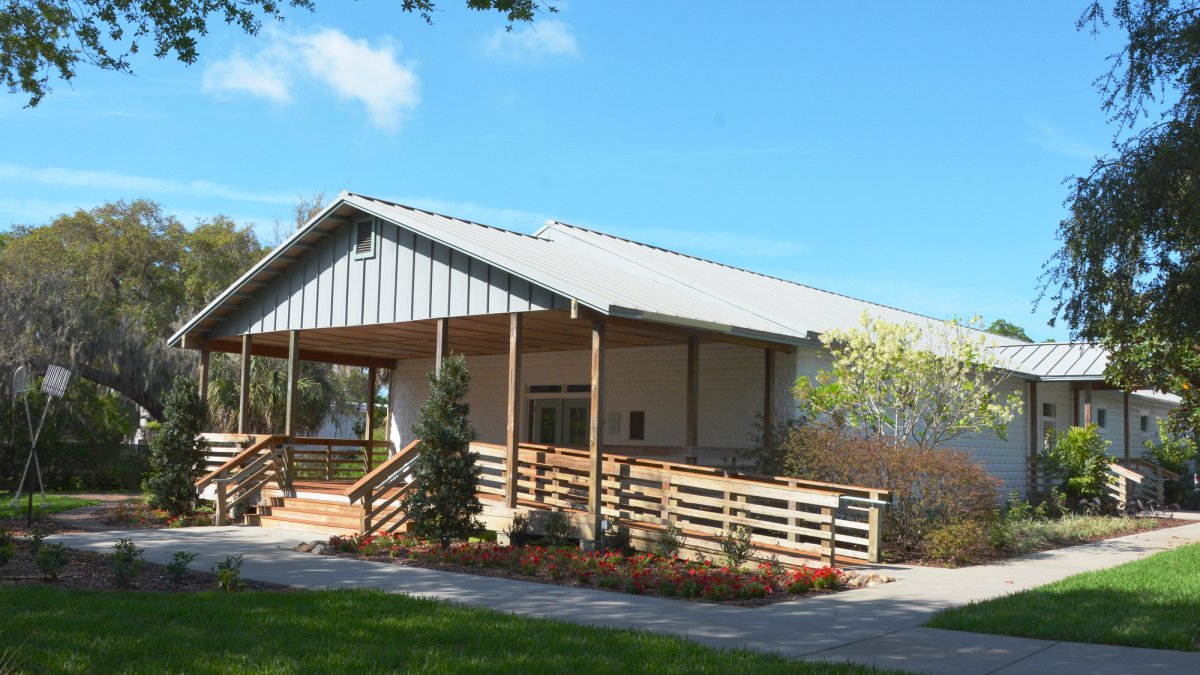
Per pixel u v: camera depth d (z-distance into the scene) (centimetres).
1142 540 1688
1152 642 777
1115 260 936
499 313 1502
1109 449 2861
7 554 1031
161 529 1591
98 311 3469
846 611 942
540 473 1656
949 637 811
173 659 652
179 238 4422
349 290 1742
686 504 1558
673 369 1948
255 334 1933
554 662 664
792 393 1664
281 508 1700
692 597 1009
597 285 1495
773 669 660
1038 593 1028
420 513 1333
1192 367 1309
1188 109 888
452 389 1375
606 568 1134
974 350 1639
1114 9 928
